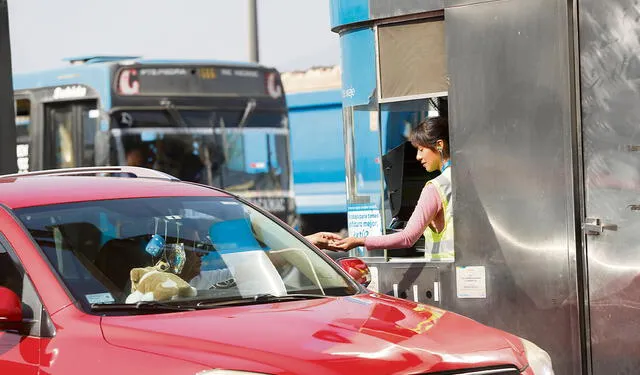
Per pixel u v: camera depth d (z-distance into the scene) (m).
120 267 5.91
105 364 5.11
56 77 20.23
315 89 24.77
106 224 6.13
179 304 5.77
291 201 21.28
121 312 5.56
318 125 24.73
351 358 4.94
